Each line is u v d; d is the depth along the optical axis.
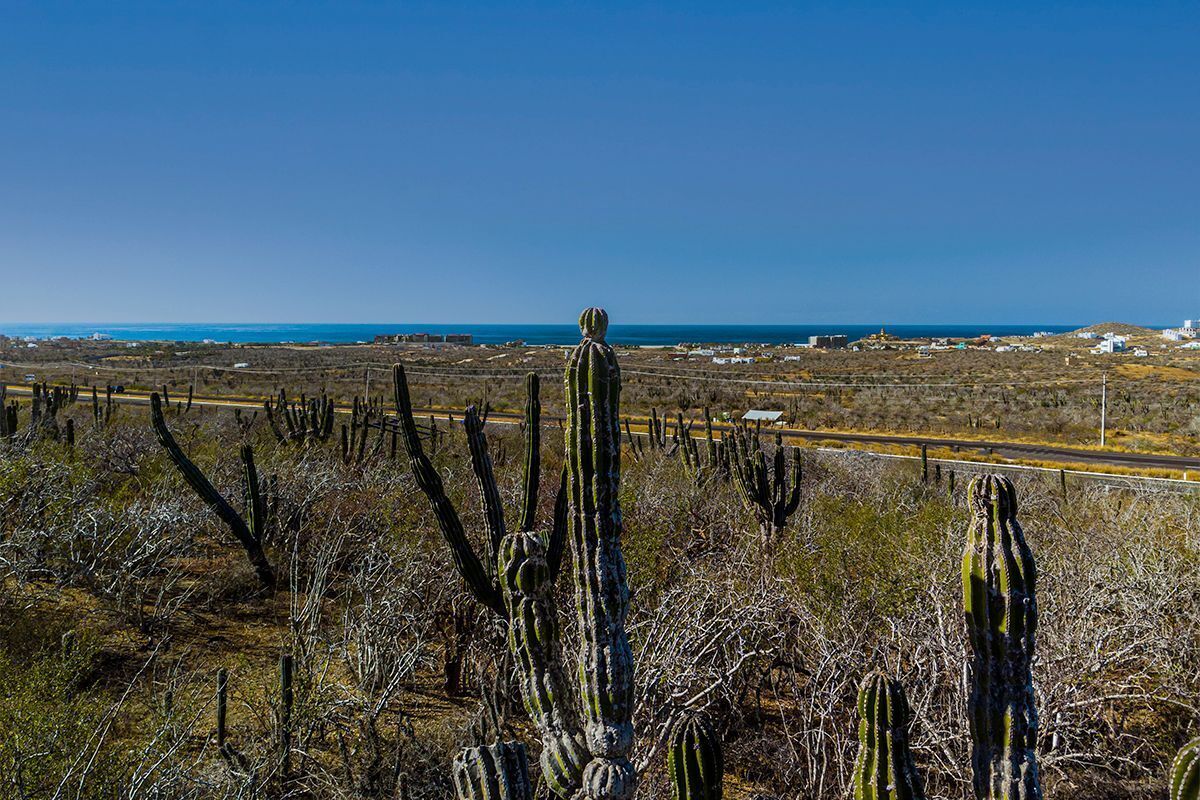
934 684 5.28
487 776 2.80
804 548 8.39
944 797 4.97
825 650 5.76
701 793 3.07
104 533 8.88
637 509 9.27
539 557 3.50
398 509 9.26
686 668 5.59
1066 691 5.40
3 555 7.71
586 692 3.30
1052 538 8.88
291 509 10.68
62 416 21.80
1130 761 5.48
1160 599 6.62
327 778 5.22
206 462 13.28
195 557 10.30
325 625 7.91
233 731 5.87
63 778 4.15
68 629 7.18
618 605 3.34
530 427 5.86
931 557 7.16
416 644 6.66
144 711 6.02
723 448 14.60
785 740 5.88
